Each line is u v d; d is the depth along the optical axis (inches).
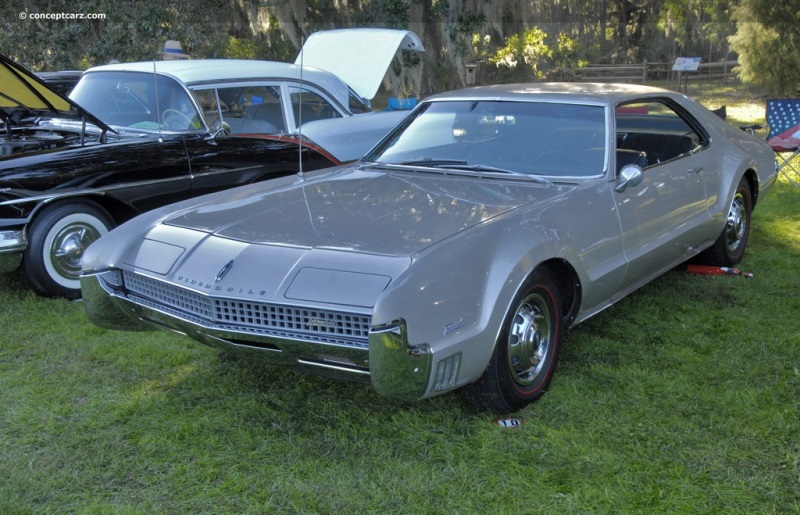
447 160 175.5
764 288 209.0
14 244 197.3
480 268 128.0
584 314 159.3
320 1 744.3
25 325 192.2
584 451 127.0
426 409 144.3
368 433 136.3
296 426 139.6
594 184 159.8
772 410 138.9
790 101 349.7
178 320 134.0
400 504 114.9
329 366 123.5
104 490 120.0
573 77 931.3
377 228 135.3
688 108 206.2
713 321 185.9
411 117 193.9
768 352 166.4
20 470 125.4
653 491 115.7
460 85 765.3
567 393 148.6
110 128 228.4
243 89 247.8
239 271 128.3
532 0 925.8
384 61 300.8
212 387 156.2
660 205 177.9
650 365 161.9
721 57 1028.5
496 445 130.5
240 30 752.3
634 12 1115.3
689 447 128.1
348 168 182.9
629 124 177.9
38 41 665.0
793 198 313.3
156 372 164.4
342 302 118.3
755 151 231.1
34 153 206.4
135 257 144.6
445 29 751.7
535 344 142.6
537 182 161.3
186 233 142.8
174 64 246.5
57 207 205.0
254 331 124.8
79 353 175.3
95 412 145.6
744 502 112.6
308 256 127.3
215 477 123.6
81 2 654.5
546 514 111.7
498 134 176.7
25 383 159.3
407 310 116.0
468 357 125.1
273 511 114.2
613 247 160.6
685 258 197.6
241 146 236.8
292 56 732.7
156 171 217.3
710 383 152.5
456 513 112.2
